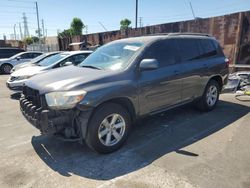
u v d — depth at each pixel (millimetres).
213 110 5977
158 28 12836
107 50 4816
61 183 3113
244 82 7977
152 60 3975
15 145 4262
